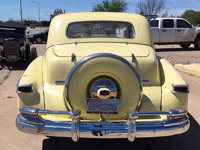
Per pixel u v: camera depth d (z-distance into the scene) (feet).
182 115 8.21
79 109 8.05
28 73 9.30
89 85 8.06
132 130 7.62
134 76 7.86
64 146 10.31
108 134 7.67
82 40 10.43
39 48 49.70
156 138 11.10
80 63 7.73
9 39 28.07
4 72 25.34
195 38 44.37
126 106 8.09
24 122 8.14
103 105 7.91
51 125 7.91
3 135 11.12
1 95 17.13
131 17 11.22
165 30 43.55
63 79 9.05
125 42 10.47
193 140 10.90
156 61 9.60
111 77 7.95
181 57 35.58
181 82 8.94
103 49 9.54
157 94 8.94
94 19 10.95
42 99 8.65
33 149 9.99
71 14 11.37
